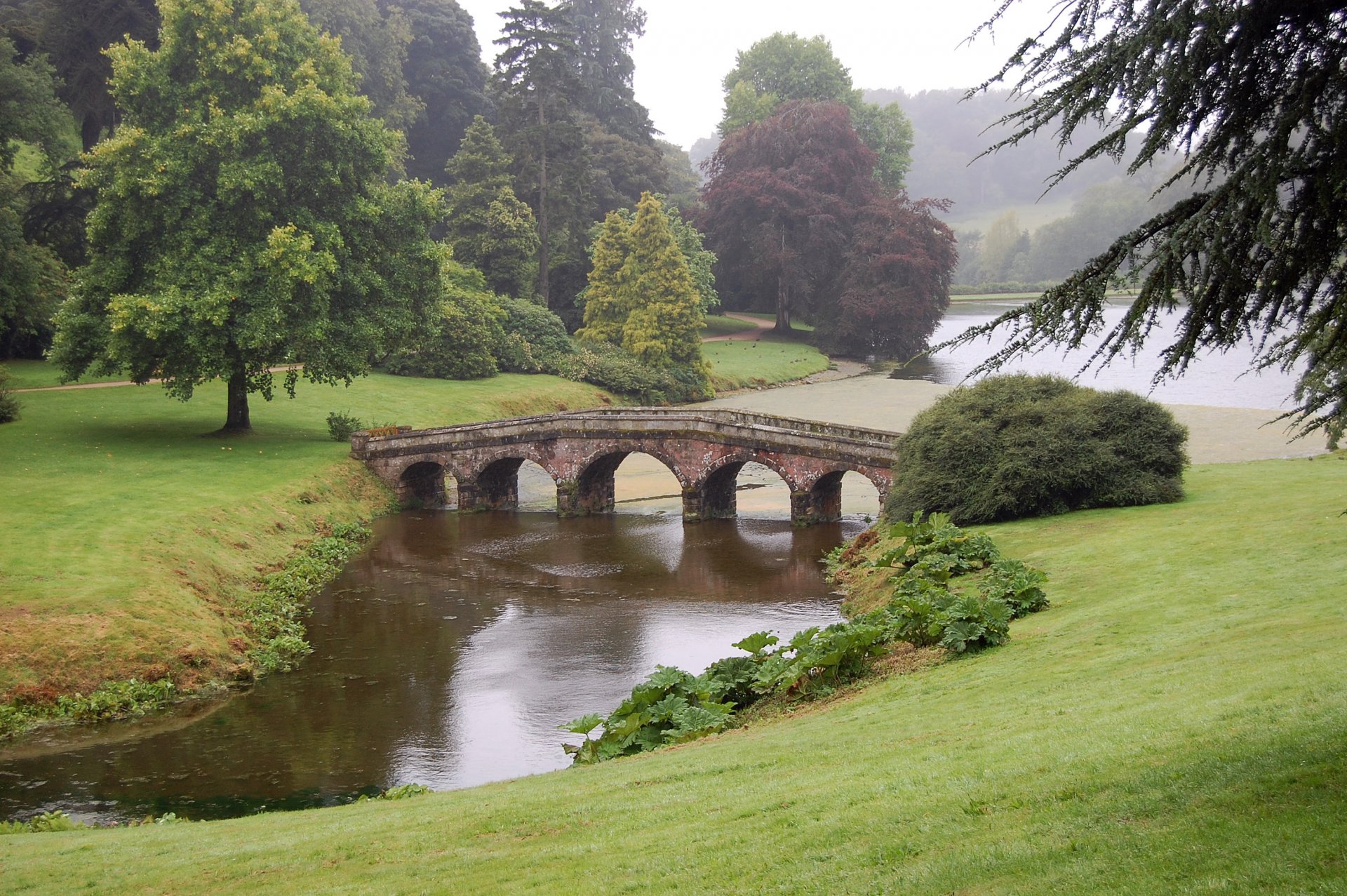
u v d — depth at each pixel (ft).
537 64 295.69
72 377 159.74
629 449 154.71
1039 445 107.96
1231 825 27.55
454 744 74.84
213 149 156.25
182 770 71.36
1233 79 27.94
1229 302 29.22
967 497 109.60
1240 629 53.42
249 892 36.83
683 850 34.19
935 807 33.86
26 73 200.85
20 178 218.18
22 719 79.92
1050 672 52.95
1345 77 26.89
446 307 237.45
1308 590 60.34
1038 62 29.84
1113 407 109.81
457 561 133.39
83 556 102.89
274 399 201.36
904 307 312.71
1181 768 32.60
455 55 399.03
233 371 156.04
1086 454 106.73
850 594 106.73
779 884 29.94
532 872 34.42
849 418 220.23
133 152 155.12
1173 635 55.52
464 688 86.94
